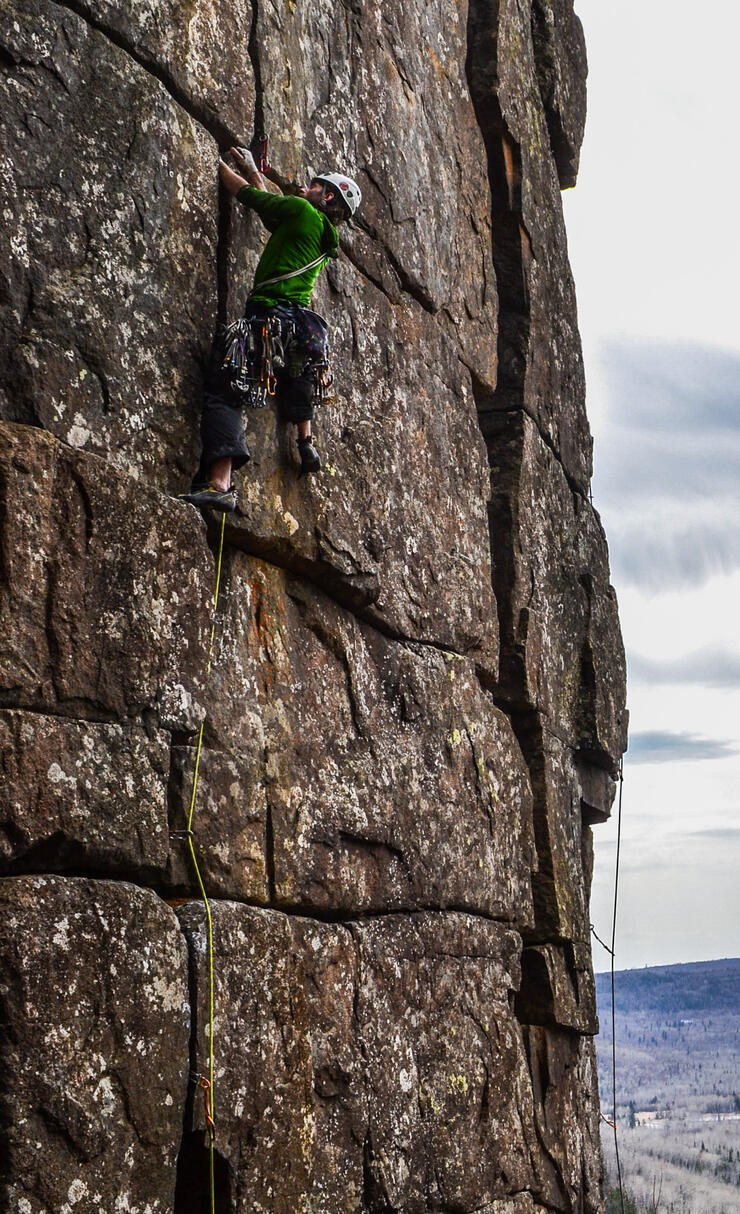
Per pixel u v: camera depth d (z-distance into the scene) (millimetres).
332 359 8336
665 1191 77938
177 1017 5922
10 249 5805
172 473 6543
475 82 11969
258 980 6590
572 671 12820
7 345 5754
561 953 11664
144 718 6031
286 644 7602
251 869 6824
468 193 11211
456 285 10617
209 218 7008
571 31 14438
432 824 8969
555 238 13414
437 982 8836
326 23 8719
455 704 9656
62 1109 5242
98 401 6133
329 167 8492
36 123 5988
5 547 5414
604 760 13320
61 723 5574
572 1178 11125
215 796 6598
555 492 12805
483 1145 9102
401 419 9242
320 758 7707
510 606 11523
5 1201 4996
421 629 9219
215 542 7109
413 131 10039
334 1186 7254
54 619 5586
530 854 10781
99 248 6254
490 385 11172
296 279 7047
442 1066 8672
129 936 5707
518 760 10820
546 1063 11164
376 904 8156
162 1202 5695
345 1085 7484
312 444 7891
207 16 7195
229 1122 6219
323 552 7848
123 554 5957
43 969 5258
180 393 6629
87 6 6340
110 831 5727
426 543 9414
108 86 6418
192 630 6340
